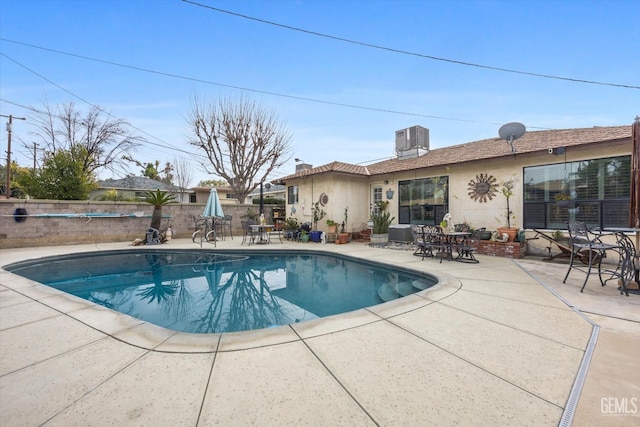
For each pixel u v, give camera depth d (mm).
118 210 11656
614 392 1989
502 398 1935
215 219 12617
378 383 2104
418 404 1871
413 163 11844
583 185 7656
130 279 6805
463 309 3723
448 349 2635
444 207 10602
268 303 5125
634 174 4918
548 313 3584
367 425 1680
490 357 2492
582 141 7469
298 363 2375
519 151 8281
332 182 12352
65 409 1809
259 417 1740
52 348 2652
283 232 13633
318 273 7336
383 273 7117
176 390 2008
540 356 2510
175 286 6246
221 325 4160
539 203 8406
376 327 3135
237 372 2238
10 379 2154
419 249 9195
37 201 9977
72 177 11789
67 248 9750
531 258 7867
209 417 1736
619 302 4008
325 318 3396
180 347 2652
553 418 1738
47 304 3945
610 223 7242
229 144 17609
